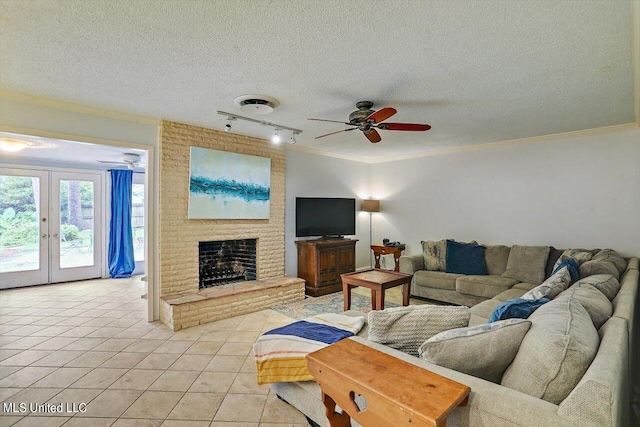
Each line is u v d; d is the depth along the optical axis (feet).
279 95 9.56
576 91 9.15
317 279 16.07
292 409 7.02
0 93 9.19
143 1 5.26
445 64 7.55
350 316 8.09
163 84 8.79
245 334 11.12
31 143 13.19
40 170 18.19
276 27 6.06
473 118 11.71
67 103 10.25
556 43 6.59
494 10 5.50
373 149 17.72
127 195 20.88
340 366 4.41
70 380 8.13
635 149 12.24
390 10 5.52
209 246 14.69
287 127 13.17
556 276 8.11
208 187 13.43
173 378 8.25
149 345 10.19
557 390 3.83
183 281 12.90
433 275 14.78
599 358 3.71
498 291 12.65
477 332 4.61
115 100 10.07
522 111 10.92
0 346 10.14
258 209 15.17
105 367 8.79
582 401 3.17
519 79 8.36
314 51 6.97
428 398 3.57
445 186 17.72
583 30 6.10
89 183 19.92
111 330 11.42
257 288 13.79
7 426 6.43
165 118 12.07
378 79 8.39
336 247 17.02
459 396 3.62
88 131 10.77
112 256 20.48
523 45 6.68
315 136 14.78
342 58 7.27
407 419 3.42
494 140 15.31
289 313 13.37
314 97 9.70
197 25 5.98
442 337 4.67
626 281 8.25
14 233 17.58
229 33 6.26
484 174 16.21
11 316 12.99
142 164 19.47
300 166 17.51
